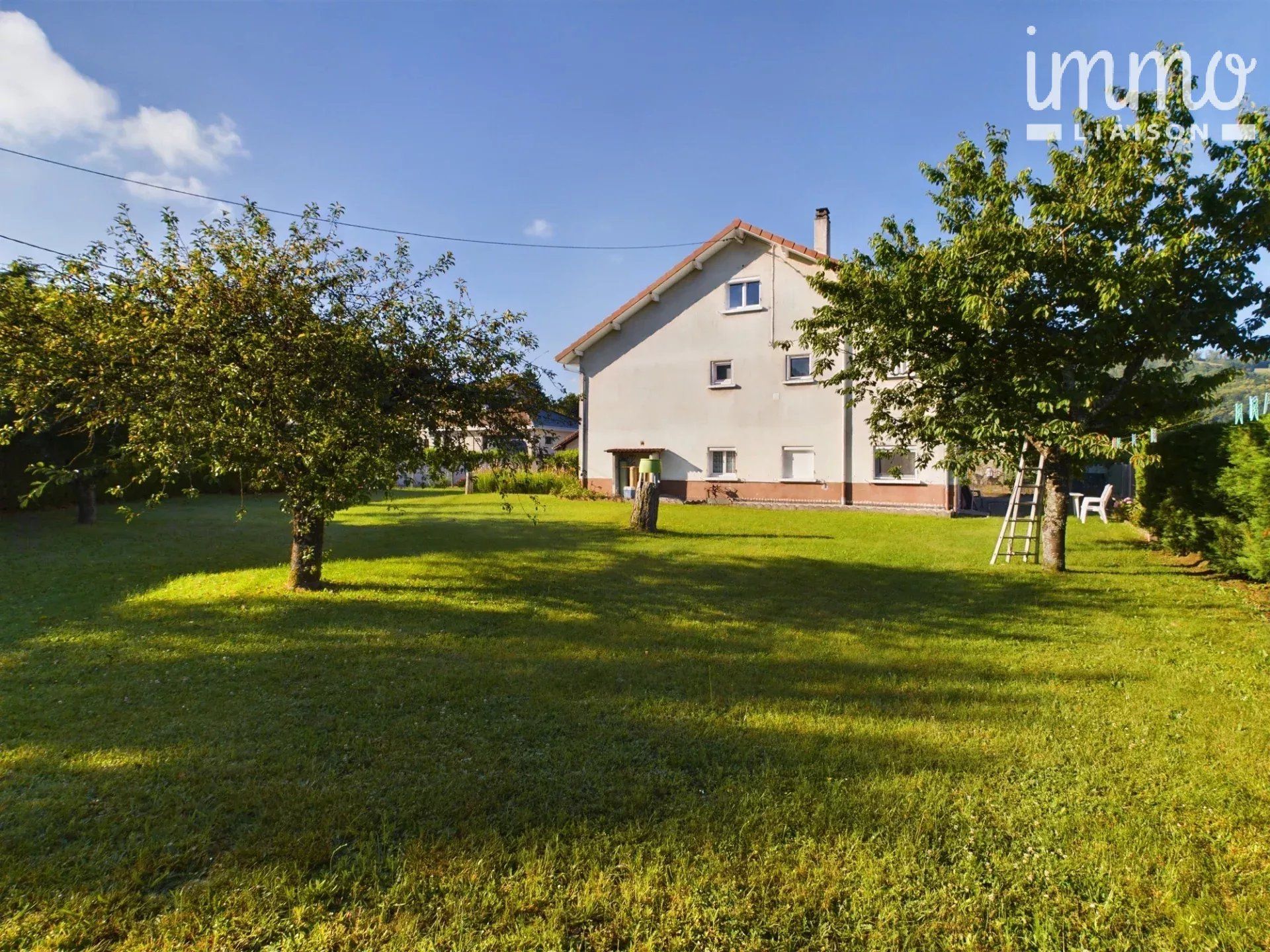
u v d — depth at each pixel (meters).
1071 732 3.77
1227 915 2.30
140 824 2.73
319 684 4.44
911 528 14.82
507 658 5.10
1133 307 7.59
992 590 7.94
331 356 6.34
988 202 8.48
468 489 28.58
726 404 23.00
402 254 7.28
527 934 2.18
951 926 2.26
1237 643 5.61
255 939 2.14
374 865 2.50
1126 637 5.85
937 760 3.41
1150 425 9.28
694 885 2.43
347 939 2.15
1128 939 2.20
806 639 5.77
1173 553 10.61
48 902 2.27
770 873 2.50
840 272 9.55
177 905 2.27
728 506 21.31
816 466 21.31
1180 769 3.32
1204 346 8.21
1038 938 2.20
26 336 5.75
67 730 3.63
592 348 25.64
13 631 5.68
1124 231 7.69
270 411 6.09
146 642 5.37
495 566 9.41
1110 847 2.67
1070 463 9.51
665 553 10.80
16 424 5.96
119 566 9.29
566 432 37.31
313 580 7.60
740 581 8.46
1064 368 8.44
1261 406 9.20
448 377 7.45
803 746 3.57
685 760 3.40
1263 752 3.51
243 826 2.74
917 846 2.67
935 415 9.77
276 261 6.48
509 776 3.20
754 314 22.45
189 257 6.23
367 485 6.54
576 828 2.77
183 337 5.93
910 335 8.73
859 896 2.38
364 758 3.37
